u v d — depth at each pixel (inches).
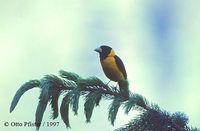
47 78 279.4
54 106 280.5
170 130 293.6
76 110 278.7
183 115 293.6
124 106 291.3
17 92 260.2
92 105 285.3
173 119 292.7
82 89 292.0
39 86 271.1
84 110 283.0
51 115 278.5
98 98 295.6
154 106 298.0
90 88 296.4
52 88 280.5
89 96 290.0
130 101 293.7
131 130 291.3
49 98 279.9
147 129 292.2
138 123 293.0
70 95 282.0
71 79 293.9
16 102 255.4
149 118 292.5
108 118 284.2
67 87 287.7
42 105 266.5
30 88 269.7
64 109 279.1
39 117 264.7
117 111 288.2
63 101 280.2
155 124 293.0
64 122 276.2
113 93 301.6
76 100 281.1
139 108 297.9
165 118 293.1
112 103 291.4
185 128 291.6
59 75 288.7
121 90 300.7
